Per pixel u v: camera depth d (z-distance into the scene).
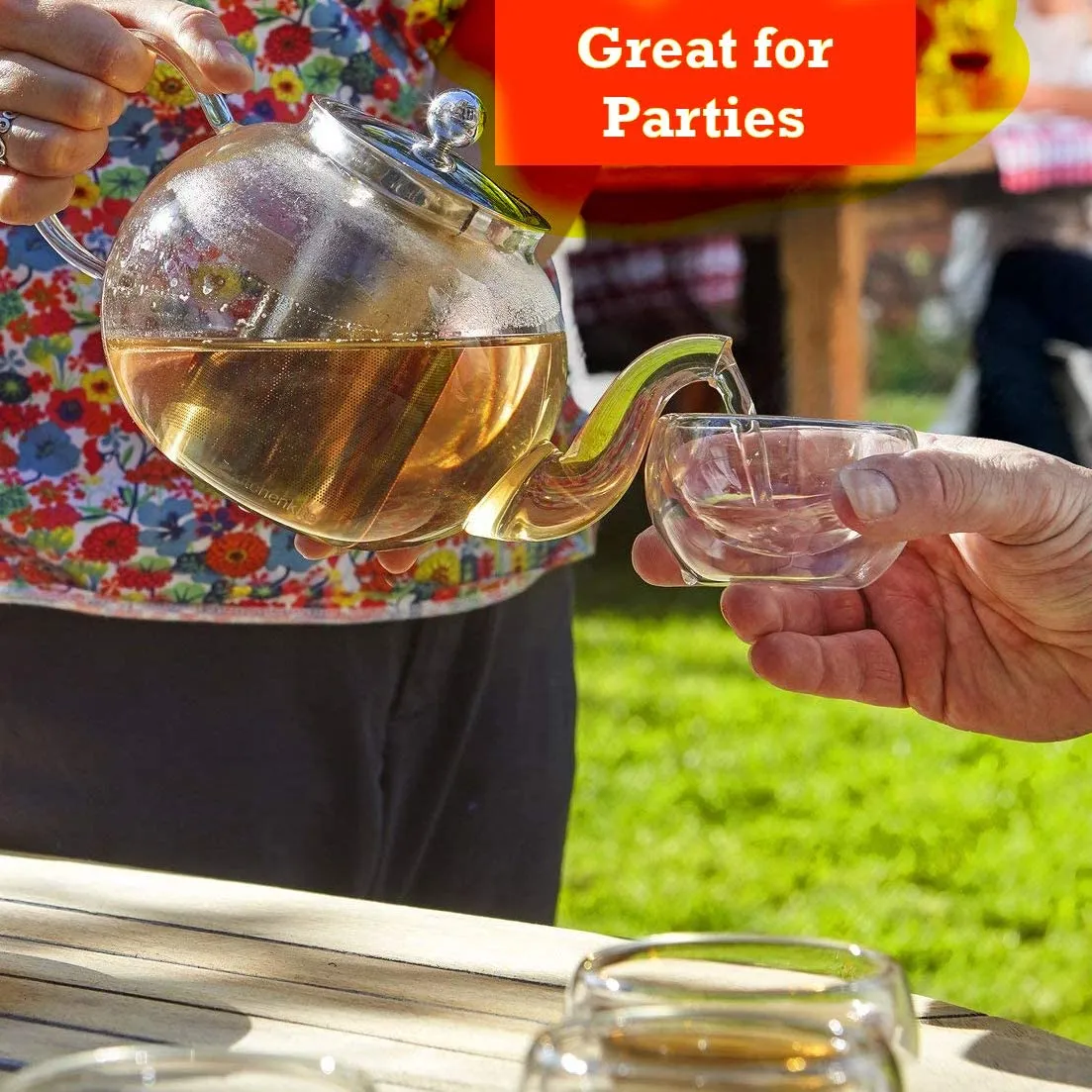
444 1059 0.75
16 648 1.29
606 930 2.87
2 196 1.01
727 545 0.92
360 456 0.90
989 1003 2.61
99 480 1.26
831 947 0.67
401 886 1.48
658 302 4.72
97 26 0.96
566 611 1.57
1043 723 1.12
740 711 4.09
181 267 0.90
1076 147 4.55
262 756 1.34
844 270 4.71
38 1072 0.57
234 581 1.29
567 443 1.44
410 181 0.90
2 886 0.99
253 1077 0.57
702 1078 0.53
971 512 0.91
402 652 1.41
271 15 1.25
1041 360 4.89
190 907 0.96
